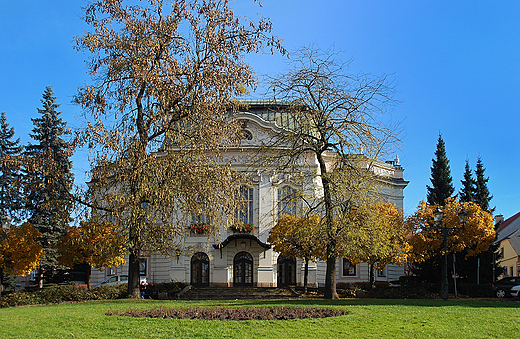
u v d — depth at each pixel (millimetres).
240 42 23688
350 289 34031
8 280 40531
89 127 21531
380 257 29234
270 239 34844
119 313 15773
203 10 23672
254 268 39156
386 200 33312
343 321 13438
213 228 24469
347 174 23703
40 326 13516
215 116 23359
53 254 38594
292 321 13477
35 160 24297
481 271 37125
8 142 43812
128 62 22203
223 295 33656
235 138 24406
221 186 23578
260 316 14438
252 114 39219
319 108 24438
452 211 32281
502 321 13414
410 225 33000
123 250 28047
